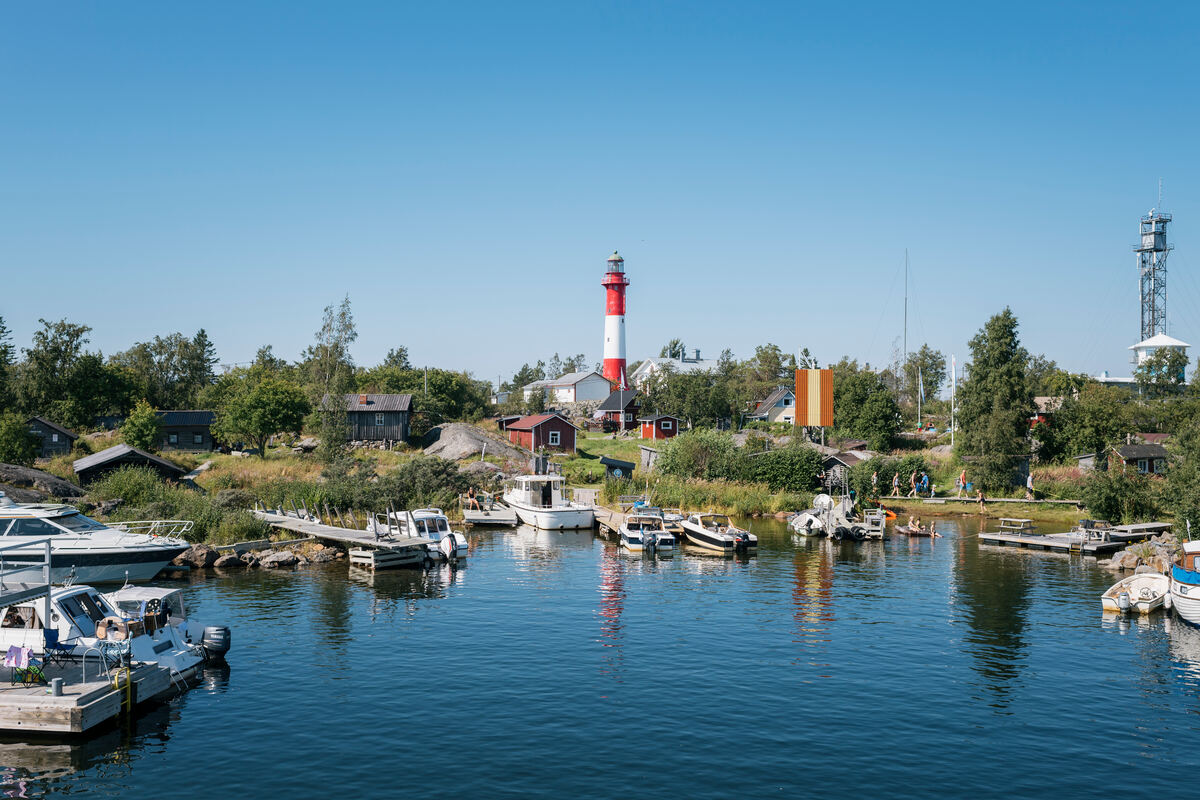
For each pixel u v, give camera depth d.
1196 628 30.44
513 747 19.39
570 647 27.66
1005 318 77.62
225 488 56.94
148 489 50.53
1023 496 70.56
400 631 29.58
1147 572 37.66
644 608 33.41
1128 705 22.50
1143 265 142.62
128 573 36.75
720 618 31.83
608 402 127.19
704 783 17.58
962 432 78.44
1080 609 33.56
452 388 124.44
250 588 36.69
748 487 68.31
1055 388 114.69
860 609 33.44
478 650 27.27
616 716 21.41
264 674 24.61
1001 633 29.78
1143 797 17.19
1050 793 17.33
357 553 42.62
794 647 27.88
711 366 176.75
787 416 128.88
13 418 62.72
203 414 88.44
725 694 23.14
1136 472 58.72
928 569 42.72
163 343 141.50
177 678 23.42
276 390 80.00
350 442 87.31
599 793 17.06
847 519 54.28
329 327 109.56
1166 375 118.50
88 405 91.69
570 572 41.44
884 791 17.31
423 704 22.17
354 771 18.05
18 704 19.52
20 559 34.31
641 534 48.03
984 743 19.89
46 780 17.56
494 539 53.22
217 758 18.72
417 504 57.69
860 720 21.28
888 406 92.19
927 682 24.30
